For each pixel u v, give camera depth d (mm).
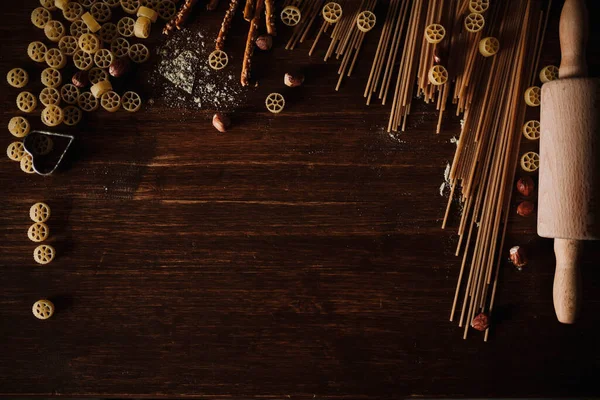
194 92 846
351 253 840
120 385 841
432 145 838
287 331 839
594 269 833
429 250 836
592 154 741
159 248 846
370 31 843
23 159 841
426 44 832
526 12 832
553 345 832
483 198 834
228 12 834
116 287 846
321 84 843
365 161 841
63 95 843
